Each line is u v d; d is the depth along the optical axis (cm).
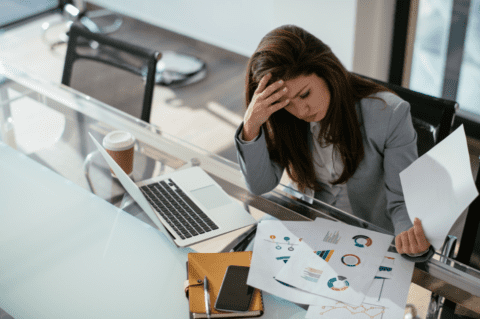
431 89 310
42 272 100
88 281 98
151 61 170
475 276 93
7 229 112
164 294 94
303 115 119
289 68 110
